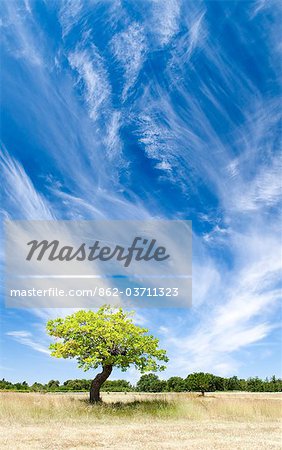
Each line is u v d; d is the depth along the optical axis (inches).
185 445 460.1
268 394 2070.6
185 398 978.7
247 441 498.9
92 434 542.6
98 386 946.7
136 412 815.7
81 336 932.0
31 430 573.0
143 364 928.9
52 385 2359.7
